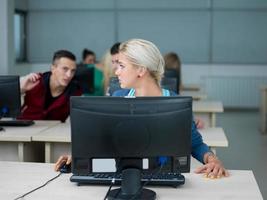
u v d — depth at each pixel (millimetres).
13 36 6902
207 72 8305
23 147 2943
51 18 8445
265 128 6582
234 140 6047
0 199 1668
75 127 1627
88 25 8391
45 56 8531
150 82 1867
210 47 8250
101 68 4840
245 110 8359
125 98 1623
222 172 1958
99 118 1608
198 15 8180
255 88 8258
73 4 8367
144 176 1805
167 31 8266
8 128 3146
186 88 6902
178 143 1650
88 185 1829
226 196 1704
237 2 8094
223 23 8180
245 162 4918
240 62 8250
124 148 1627
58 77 3441
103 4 8312
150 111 1612
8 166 2125
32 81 3432
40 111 3537
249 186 1825
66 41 8469
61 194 1724
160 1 8203
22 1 8258
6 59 6719
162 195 1713
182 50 8289
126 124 1610
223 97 8344
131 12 8281
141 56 1803
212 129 3217
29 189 1782
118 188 1769
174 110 1628
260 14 8094
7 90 2926
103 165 1673
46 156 2934
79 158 1656
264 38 8148
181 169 1693
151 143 1629
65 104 3562
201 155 2041
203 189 1785
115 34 8367
